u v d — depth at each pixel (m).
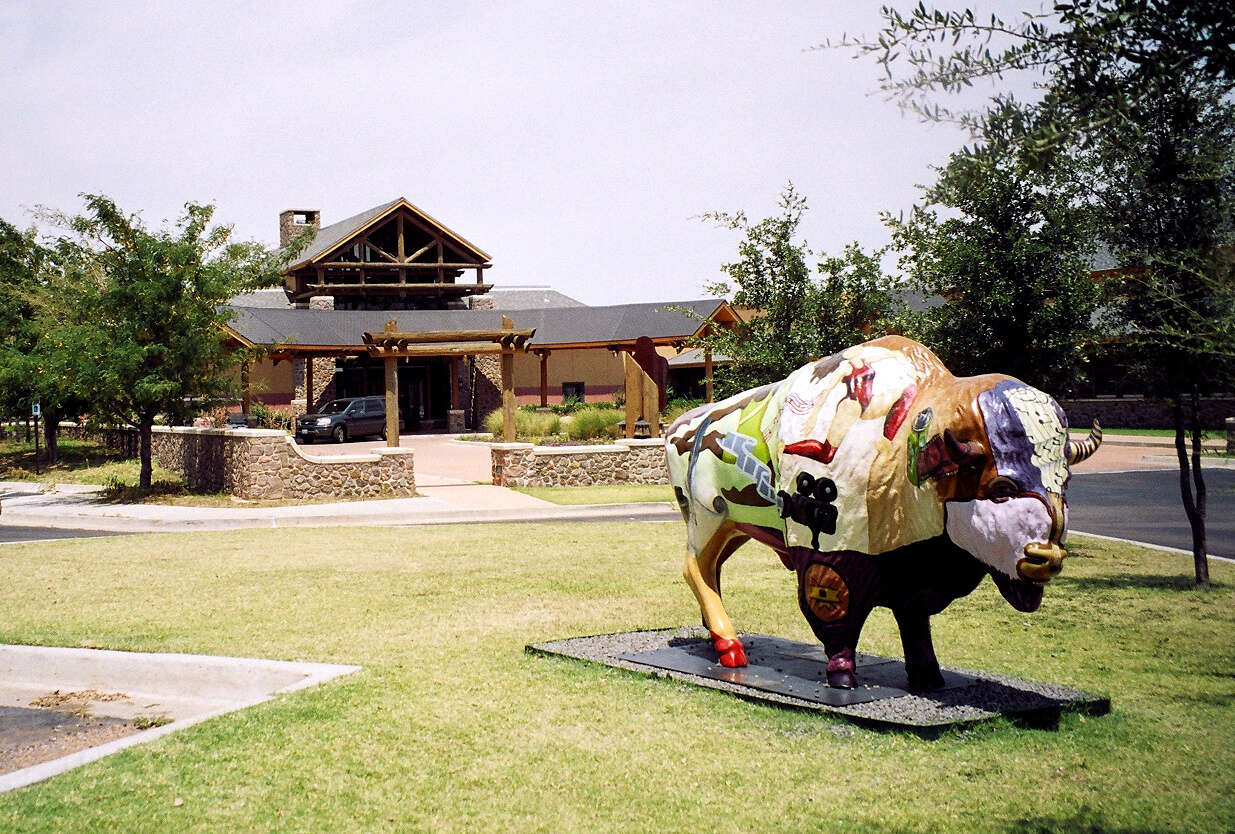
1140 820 5.12
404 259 54.44
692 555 8.22
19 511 21.11
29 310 32.66
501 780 5.79
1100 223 10.89
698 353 50.56
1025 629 9.44
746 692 7.18
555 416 38.62
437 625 9.73
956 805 5.34
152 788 5.73
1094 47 3.77
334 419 41.97
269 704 7.18
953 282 13.07
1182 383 11.23
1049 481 5.97
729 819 5.24
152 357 23.52
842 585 6.85
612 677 7.74
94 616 10.40
